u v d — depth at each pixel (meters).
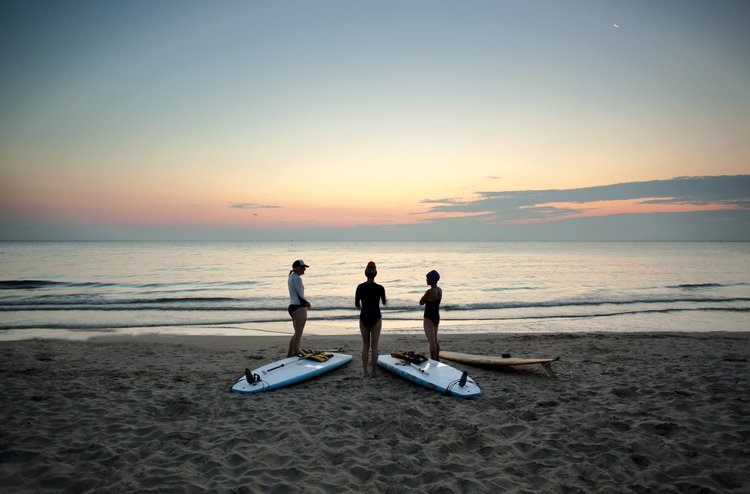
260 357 9.25
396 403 5.90
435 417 5.33
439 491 3.50
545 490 3.52
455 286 27.17
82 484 3.54
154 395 6.14
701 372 7.14
